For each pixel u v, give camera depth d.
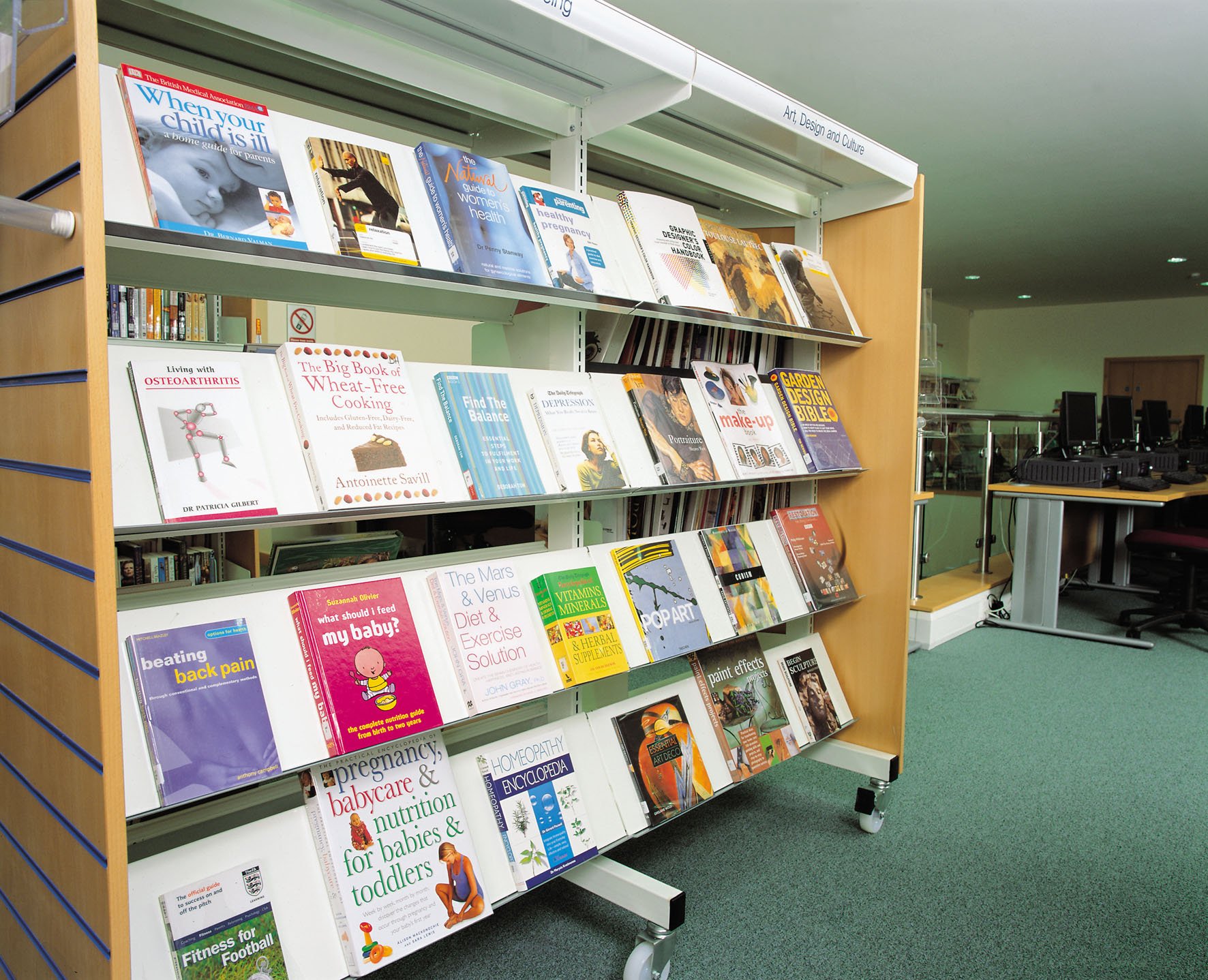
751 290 2.09
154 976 1.06
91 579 0.92
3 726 1.23
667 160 2.05
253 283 1.45
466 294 1.82
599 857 1.71
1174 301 10.91
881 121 4.73
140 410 1.12
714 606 2.00
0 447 1.15
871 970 1.65
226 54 1.50
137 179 1.10
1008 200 6.38
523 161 2.16
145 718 1.07
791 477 2.17
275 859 1.22
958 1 3.37
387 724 1.30
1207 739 2.91
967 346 12.23
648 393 1.92
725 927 1.80
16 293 1.06
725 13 3.46
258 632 1.23
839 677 2.52
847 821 2.33
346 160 1.37
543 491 1.58
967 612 4.41
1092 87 4.24
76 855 1.01
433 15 1.41
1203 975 1.64
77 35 0.87
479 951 1.71
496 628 1.51
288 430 1.29
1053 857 2.11
